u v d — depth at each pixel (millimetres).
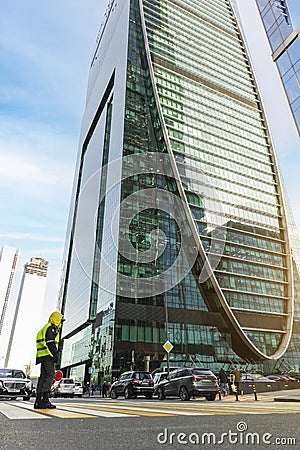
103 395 31875
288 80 22562
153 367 43250
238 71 86875
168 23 78562
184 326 47906
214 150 68062
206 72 78938
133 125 61406
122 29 76625
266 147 80438
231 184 66688
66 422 2881
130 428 2486
